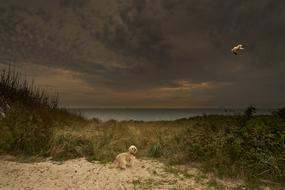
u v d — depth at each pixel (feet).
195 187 9.98
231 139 13.04
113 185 10.16
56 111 22.66
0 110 17.65
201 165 12.27
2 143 14.56
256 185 10.02
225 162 11.80
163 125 24.48
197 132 15.28
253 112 16.53
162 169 12.16
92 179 10.78
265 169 11.09
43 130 15.79
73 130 17.01
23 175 11.09
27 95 22.50
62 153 14.06
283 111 15.97
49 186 9.96
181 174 11.45
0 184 10.06
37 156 13.94
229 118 16.71
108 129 19.80
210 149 13.00
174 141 15.96
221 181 10.66
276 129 12.84
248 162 11.53
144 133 19.44
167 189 9.77
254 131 12.86
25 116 17.10
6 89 21.18
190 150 13.46
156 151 14.55
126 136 18.10
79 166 12.53
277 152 11.56
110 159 13.62
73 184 10.21
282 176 10.56
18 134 14.98
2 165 12.33
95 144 15.07
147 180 10.71
